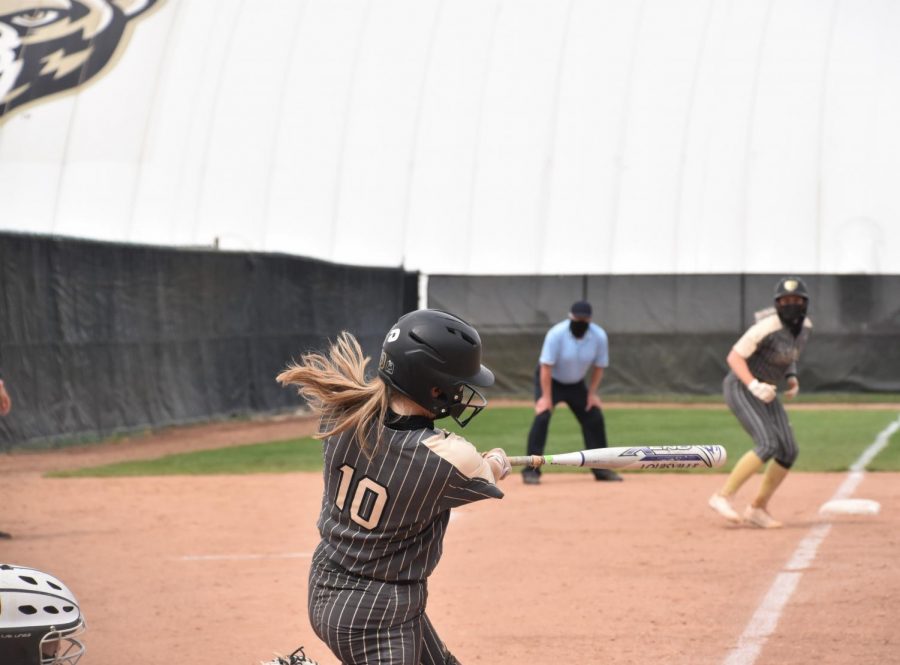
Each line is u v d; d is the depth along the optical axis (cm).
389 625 639
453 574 1342
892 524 1623
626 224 4619
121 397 3122
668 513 1772
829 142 4509
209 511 1838
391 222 4725
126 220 4203
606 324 4600
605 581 1292
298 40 4694
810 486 2042
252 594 1255
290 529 1669
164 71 4459
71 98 4316
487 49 4775
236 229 4428
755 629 1076
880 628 1067
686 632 1072
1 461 2555
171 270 3356
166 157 4359
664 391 4556
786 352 1570
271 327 3866
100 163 4241
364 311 4425
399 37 4797
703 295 4525
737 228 4538
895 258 4397
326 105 4666
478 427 3303
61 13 4497
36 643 684
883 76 4525
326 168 4631
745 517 1627
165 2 4597
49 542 1561
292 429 3391
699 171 4588
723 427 3247
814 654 992
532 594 1237
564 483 2188
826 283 4441
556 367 2248
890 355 4400
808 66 4588
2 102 4262
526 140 4709
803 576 1290
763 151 4547
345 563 643
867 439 2898
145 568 1390
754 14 4675
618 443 2783
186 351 3425
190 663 997
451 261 4728
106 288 3064
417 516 632
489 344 4694
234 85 4566
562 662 984
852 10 4628
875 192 4441
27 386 2769
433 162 4728
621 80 4684
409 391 632
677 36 4697
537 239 4675
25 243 2758
